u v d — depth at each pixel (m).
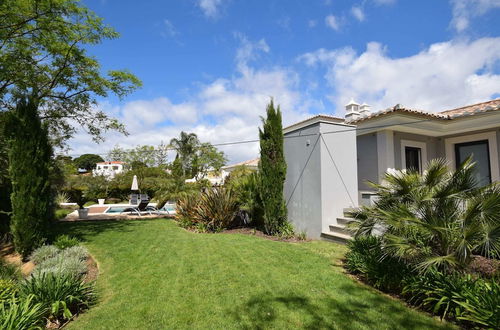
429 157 10.52
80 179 24.73
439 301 3.43
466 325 3.28
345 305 3.89
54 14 8.88
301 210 9.14
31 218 7.16
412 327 3.29
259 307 3.90
